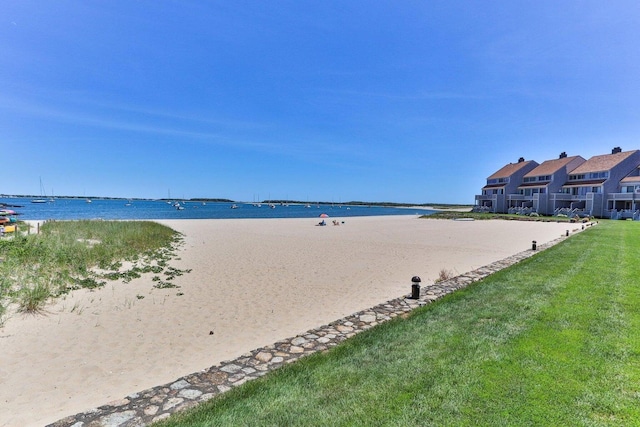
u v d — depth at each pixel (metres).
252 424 2.82
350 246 17.44
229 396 3.29
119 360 4.82
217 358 4.94
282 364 4.07
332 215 66.19
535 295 6.27
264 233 24.58
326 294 8.39
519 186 58.06
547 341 4.16
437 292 7.23
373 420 2.79
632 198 40.72
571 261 9.66
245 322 6.45
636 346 3.96
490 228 30.14
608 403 2.89
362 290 8.77
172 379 4.32
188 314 6.83
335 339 4.87
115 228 19.12
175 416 2.97
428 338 4.49
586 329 4.51
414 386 3.28
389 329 4.98
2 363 4.59
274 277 10.18
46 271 8.66
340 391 3.28
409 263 12.58
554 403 2.92
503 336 4.39
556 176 51.41
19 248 9.83
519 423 2.68
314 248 16.58
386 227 31.62
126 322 6.30
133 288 8.56
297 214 68.19
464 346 4.14
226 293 8.39
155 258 12.79
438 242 19.30
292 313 6.98
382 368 3.70
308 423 2.80
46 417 3.46
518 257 11.45
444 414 2.83
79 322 6.19
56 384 4.13
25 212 61.06
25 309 6.50
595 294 6.18
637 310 5.24
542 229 28.50
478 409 2.88
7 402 3.72
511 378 3.34
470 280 8.22
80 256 10.73
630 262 9.33
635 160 44.81
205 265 11.91
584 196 45.88
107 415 3.01
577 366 3.53
